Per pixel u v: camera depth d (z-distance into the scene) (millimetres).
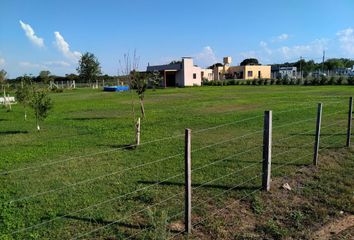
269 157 5664
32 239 4211
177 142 9844
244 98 27203
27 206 5246
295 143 9273
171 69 62750
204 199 5426
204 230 4422
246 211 5020
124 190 5883
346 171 6809
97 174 6863
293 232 4418
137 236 4238
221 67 86938
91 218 4766
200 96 31531
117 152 8727
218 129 12117
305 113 15789
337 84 50281
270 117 5527
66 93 46688
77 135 11703
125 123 14398
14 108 24125
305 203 5309
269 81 59781
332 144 9016
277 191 5758
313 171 6812
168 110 19484
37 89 13844
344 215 4930
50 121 15789
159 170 7035
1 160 8195
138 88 15961
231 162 7527
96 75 82875
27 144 10234
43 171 7156
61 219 4754
